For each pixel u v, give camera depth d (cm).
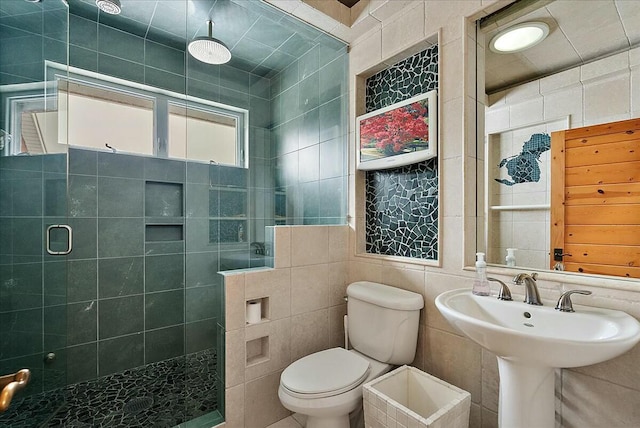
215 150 201
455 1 148
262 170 219
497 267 138
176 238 238
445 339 149
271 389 165
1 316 113
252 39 205
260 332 162
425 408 136
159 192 231
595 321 96
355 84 201
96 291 204
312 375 135
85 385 195
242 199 209
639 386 97
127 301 215
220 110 205
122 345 213
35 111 123
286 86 228
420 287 161
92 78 210
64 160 136
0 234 113
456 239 146
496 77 145
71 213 197
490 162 146
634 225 107
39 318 125
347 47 208
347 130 206
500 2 133
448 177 150
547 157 129
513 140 139
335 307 195
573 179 122
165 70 235
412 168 176
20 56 118
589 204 117
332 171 211
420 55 172
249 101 216
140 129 226
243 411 156
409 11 169
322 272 189
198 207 192
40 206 125
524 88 136
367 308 164
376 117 186
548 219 128
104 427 156
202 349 183
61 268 134
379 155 183
